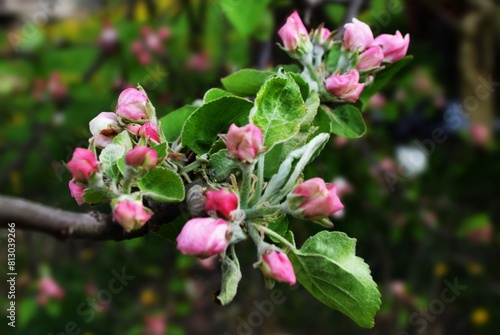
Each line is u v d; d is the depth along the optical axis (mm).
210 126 346
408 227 1193
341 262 333
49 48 1116
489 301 1276
